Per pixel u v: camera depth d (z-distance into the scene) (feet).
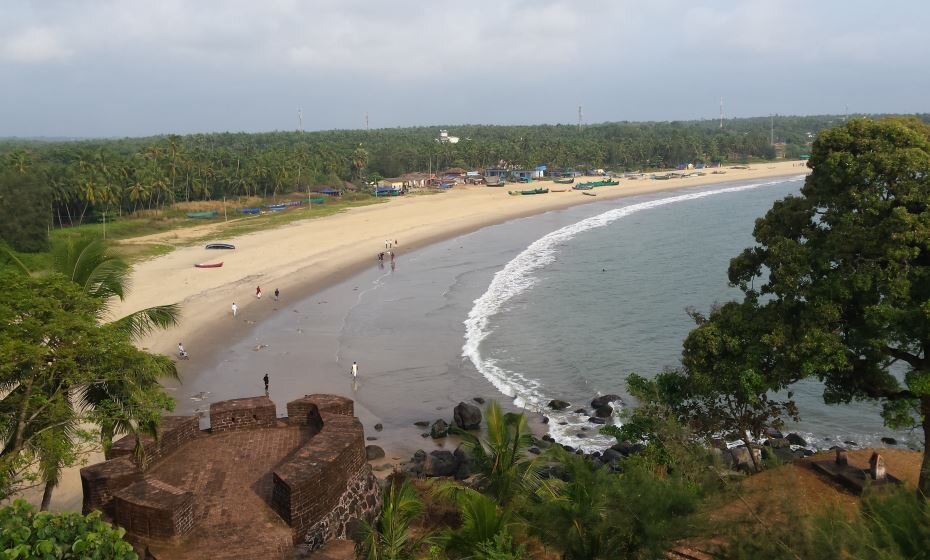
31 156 353.92
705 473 57.62
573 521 49.88
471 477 97.71
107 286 73.87
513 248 302.25
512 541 53.57
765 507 41.57
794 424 120.88
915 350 69.51
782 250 69.77
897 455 84.02
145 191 364.17
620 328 179.52
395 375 144.77
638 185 578.66
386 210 412.77
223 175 428.97
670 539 43.34
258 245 293.43
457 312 194.59
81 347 58.23
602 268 257.55
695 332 75.97
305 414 68.85
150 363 63.77
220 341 165.89
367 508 60.13
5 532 35.45
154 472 59.06
